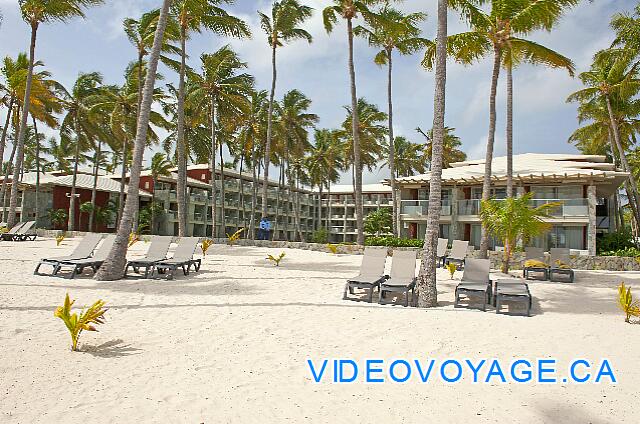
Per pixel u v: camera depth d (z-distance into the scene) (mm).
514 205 13703
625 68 24891
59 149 46156
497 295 8617
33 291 8883
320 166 54938
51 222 39375
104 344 5691
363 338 6312
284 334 6410
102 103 31234
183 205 22438
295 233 65312
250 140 39062
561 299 10242
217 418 3729
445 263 16578
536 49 16375
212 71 29391
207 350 5586
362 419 3809
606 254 21688
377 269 10445
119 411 3779
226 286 10367
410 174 55844
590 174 22891
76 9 21609
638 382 4824
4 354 5105
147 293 9195
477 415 3941
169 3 12109
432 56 16672
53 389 4207
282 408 3977
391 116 27219
